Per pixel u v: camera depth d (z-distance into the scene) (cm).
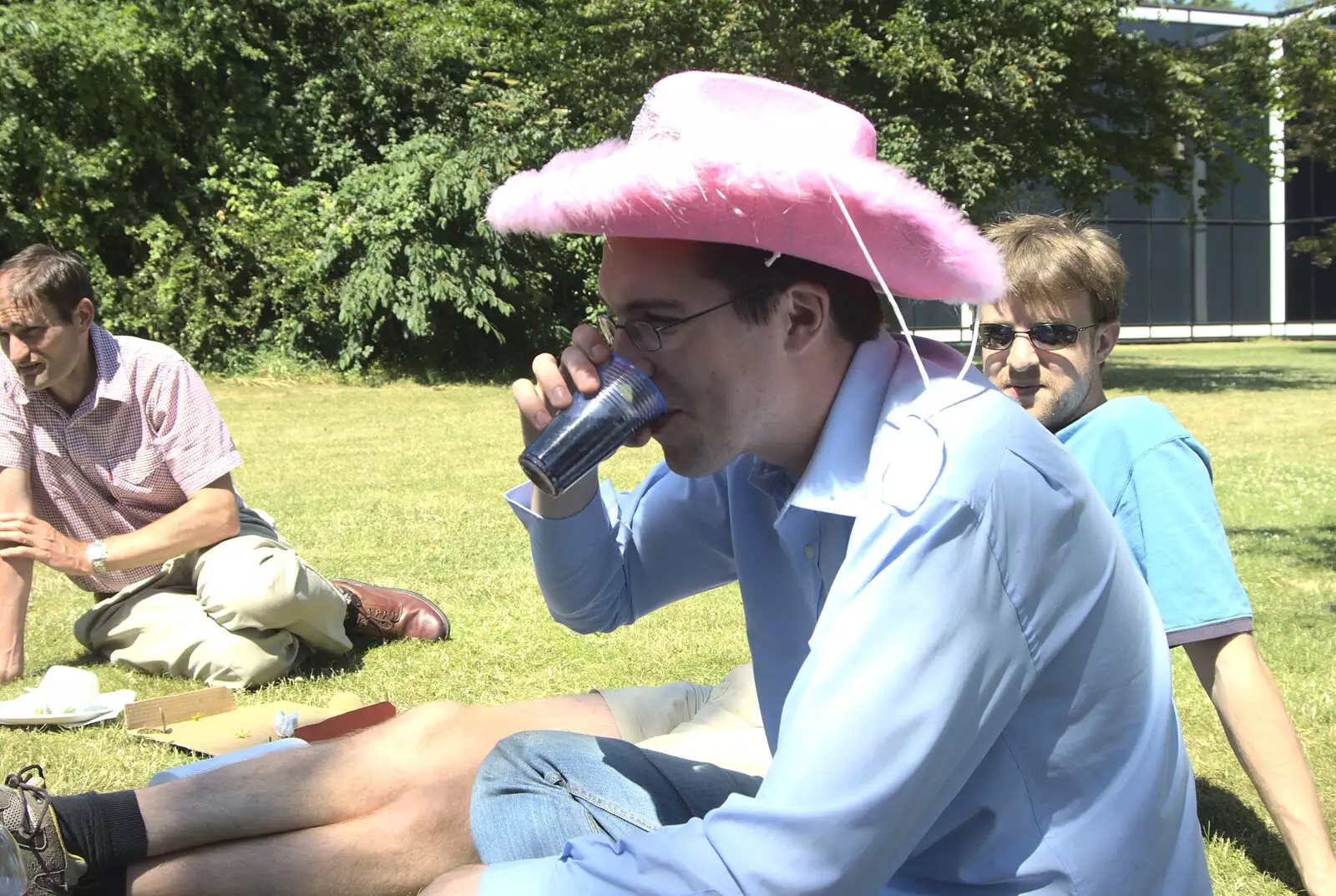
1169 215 3347
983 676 134
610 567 205
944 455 138
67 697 368
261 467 970
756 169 140
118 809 191
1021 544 138
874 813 129
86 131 1672
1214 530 260
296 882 197
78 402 413
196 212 1766
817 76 1686
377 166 1783
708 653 455
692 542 209
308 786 202
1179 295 3403
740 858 130
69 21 1612
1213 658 262
